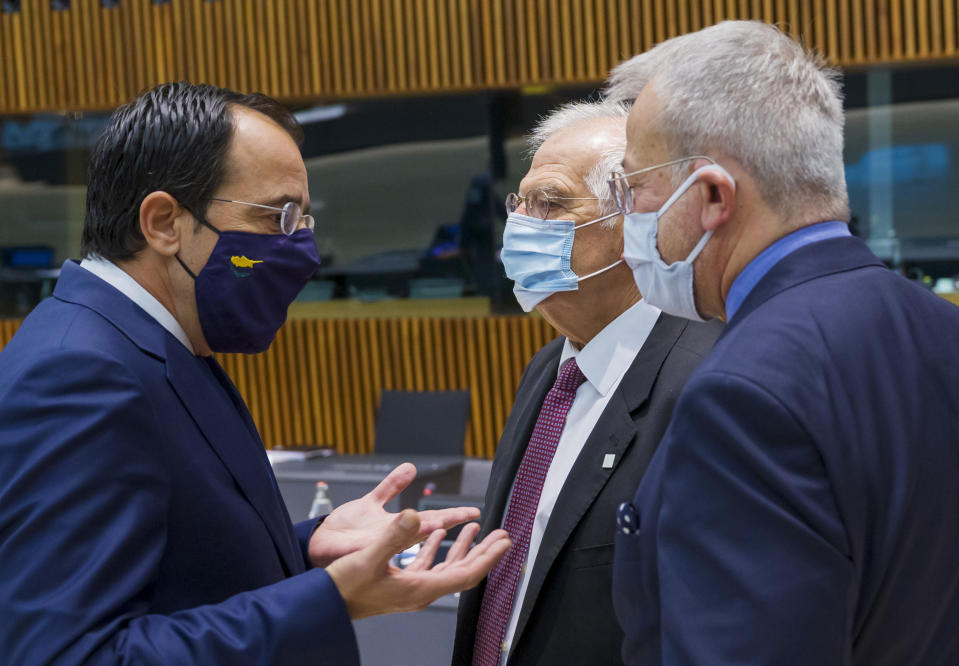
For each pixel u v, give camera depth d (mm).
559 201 1590
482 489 3668
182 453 1140
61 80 7246
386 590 1104
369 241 7324
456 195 7191
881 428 829
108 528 994
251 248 1238
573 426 1524
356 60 6906
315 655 1040
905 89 6621
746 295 952
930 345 896
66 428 1006
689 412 838
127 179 1209
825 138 938
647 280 1061
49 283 7742
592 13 6547
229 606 1044
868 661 832
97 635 951
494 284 7176
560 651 1376
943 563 851
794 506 780
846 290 890
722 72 949
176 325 1244
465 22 6730
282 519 1289
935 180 6613
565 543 1393
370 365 7246
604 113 1675
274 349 7324
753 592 767
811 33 6219
